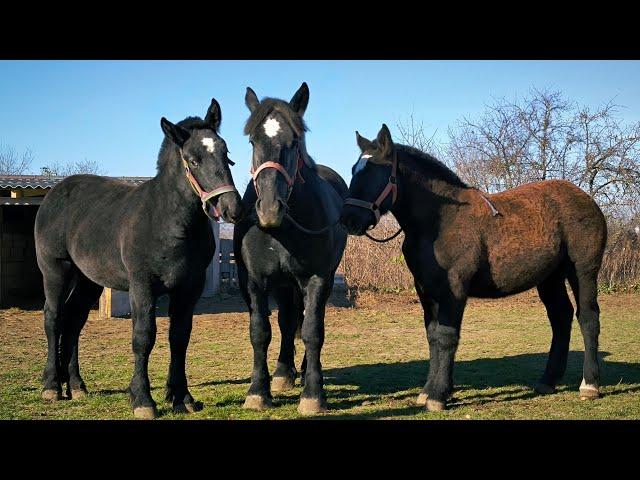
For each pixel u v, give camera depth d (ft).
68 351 20.30
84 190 21.31
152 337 17.24
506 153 65.05
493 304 50.90
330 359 28.17
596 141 62.08
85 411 18.28
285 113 16.93
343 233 21.57
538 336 34.86
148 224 17.03
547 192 20.84
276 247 17.80
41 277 56.75
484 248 18.86
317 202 18.24
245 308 48.78
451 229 18.58
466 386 21.99
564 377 23.49
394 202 18.81
